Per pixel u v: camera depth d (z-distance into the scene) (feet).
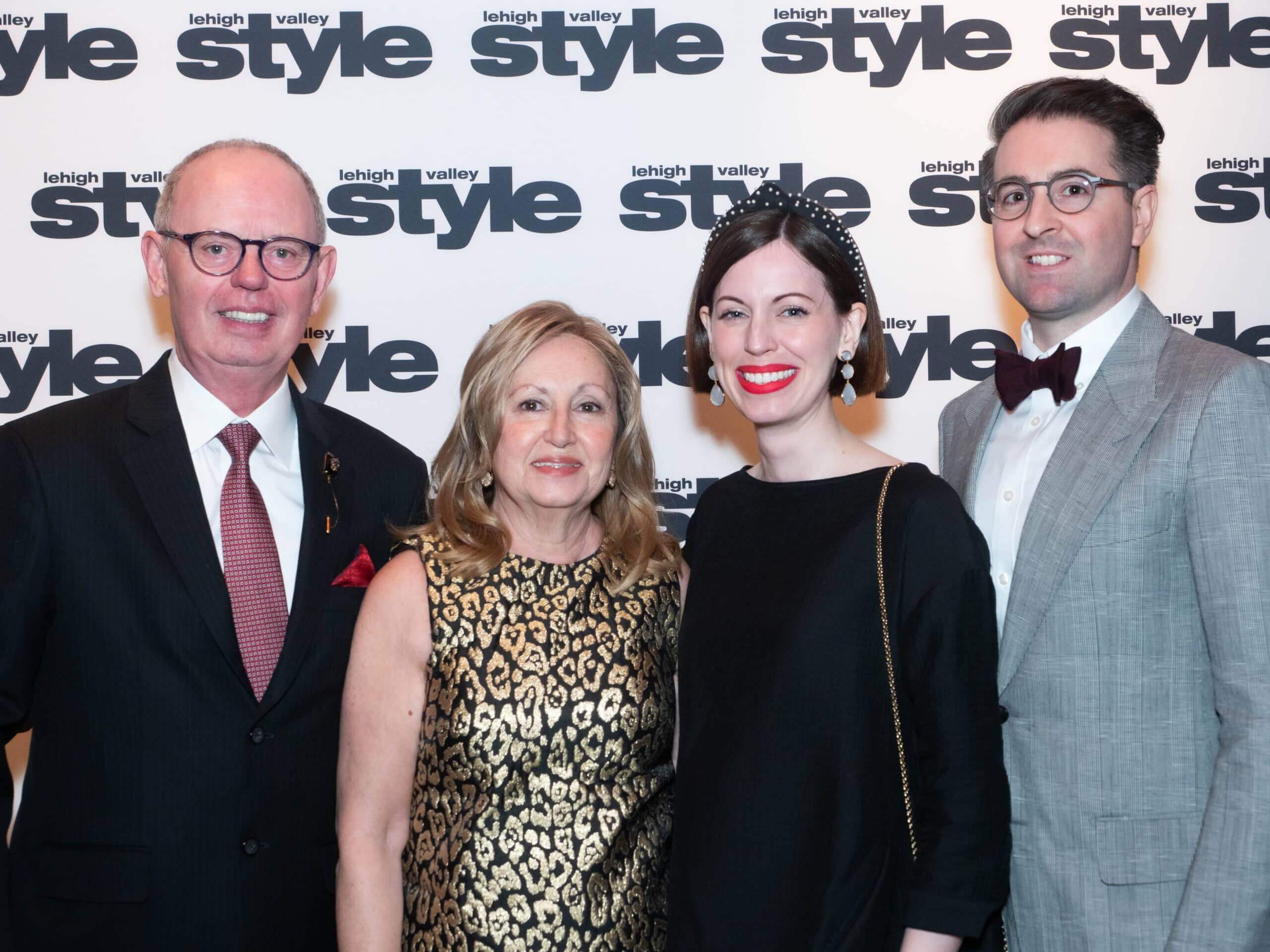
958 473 7.56
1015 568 6.69
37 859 6.88
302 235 7.40
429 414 10.79
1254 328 10.78
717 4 10.74
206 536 7.02
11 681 6.82
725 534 6.79
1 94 10.57
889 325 10.85
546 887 6.31
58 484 6.95
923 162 10.79
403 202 10.73
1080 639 6.41
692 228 10.80
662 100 10.77
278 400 7.66
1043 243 6.82
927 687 5.88
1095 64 10.78
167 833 6.74
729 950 5.98
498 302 10.78
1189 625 6.32
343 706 6.72
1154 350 6.72
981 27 10.78
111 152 10.61
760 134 10.78
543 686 6.50
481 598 6.64
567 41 10.75
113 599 6.85
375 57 10.70
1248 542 5.93
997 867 5.73
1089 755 6.38
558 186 10.78
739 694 6.26
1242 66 10.76
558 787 6.43
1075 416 6.76
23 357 10.59
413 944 6.43
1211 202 10.78
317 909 7.11
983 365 10.85
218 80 10.65
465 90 10.74
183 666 6.84
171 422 7.27
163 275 7.54
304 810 7.07
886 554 6.08
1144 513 6.30
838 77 10.78
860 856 5.90
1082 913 6.37
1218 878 5.77
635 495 7.20
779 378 6.48
